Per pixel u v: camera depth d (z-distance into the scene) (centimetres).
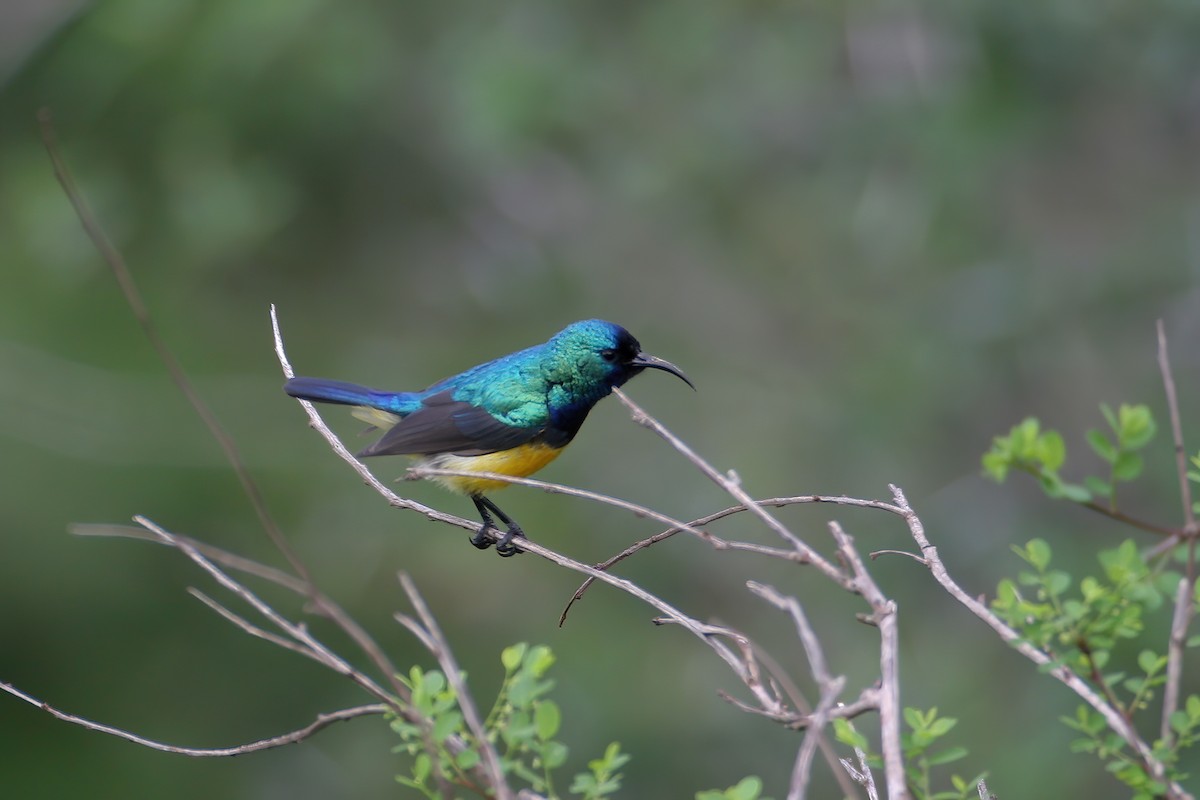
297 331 1562
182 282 1483
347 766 1466
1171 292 1457
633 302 1694
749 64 1459
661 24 1443
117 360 1509
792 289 1631
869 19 1438
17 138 1369
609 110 1484
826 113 1501
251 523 1530
